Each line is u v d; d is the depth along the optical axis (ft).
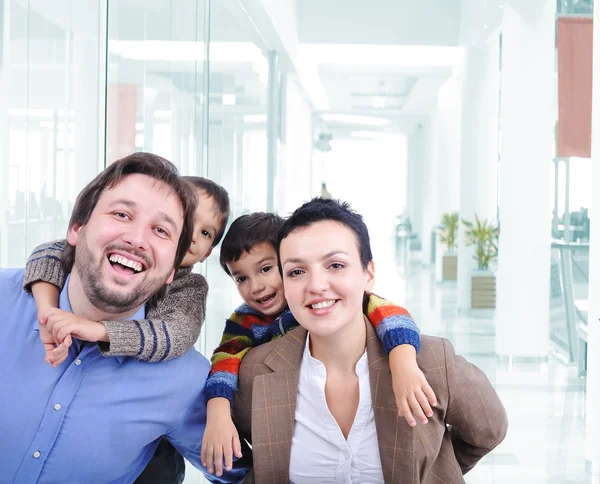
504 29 23.79
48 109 7.78
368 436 5.28
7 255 7.30
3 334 5.09
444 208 50.65
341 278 4.95
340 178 92.48
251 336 6.64
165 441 5.96
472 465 6.04
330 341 5.24
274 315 6.76
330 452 5.33
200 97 11.92
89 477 5.17
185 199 5.09
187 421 5.53
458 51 37.83
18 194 7.40
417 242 75.41
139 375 5.22
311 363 5.40
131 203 4.84
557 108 21.75
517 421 16.22
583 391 19.30
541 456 13.66
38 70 7.61
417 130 73.97
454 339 27.12
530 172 23.47
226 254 6.69
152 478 5.74
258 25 24.94
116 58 8.43
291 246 4.99
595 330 12.70
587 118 21.62
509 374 21.57
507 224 23.65
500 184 24.03
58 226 8.07
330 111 61.21
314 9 34.88
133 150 9.07
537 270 23.41
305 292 4.99
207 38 12.06
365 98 56.29
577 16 21.57
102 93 8.20
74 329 4.69
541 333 23.39
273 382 5.44
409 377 4.90
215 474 5.32
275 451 5.34
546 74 23.40
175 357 5.41
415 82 49.39
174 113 10.74
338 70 43.11
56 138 7.91
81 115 8.16
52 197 7.91
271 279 6.61
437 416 5.35
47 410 4.97
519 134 23.52
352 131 75.31
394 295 40.19
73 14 8.02
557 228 23.52
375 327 5.45
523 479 12.39
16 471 5.02
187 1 11.23
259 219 6.66
